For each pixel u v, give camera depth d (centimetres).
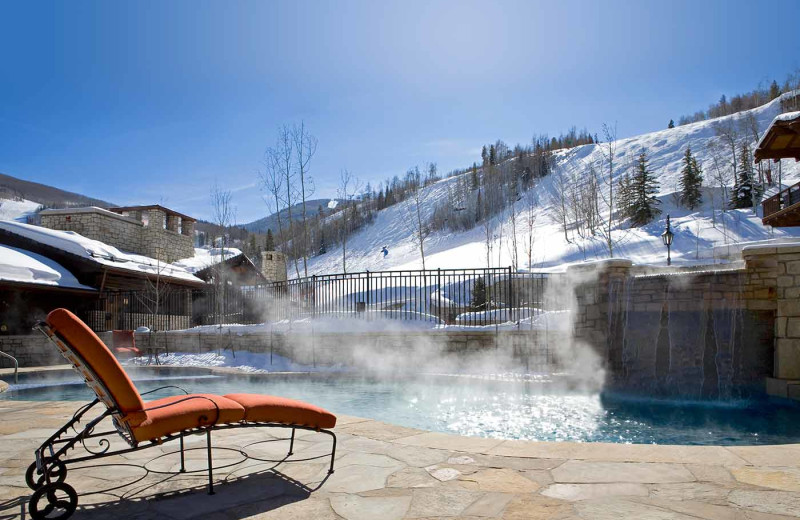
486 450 373
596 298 1043
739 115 8112
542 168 9350
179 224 2731
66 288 1670
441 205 9844
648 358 976
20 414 564
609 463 330
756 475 298
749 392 862
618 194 5988
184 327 2262
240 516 255
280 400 325
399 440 412
